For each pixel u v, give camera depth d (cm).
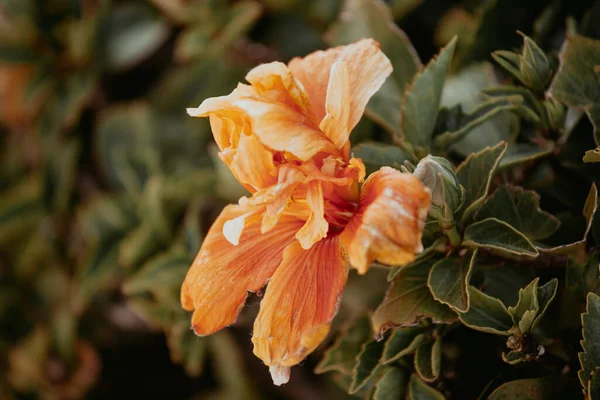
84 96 65
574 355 46
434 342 46
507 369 47
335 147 44
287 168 43
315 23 62
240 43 64
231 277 45
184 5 63
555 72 50
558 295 47
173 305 57
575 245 44
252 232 46
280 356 43
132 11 65
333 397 59
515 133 50
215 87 64
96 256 62
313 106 46
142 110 64
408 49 53
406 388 47
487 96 49
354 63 45
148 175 63
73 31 65
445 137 48
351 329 50
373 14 54
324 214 44
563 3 54
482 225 45
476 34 55
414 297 45
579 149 48
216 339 61
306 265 44
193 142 65
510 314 44
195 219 58
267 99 43
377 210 41
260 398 64
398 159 47
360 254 41
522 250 44
